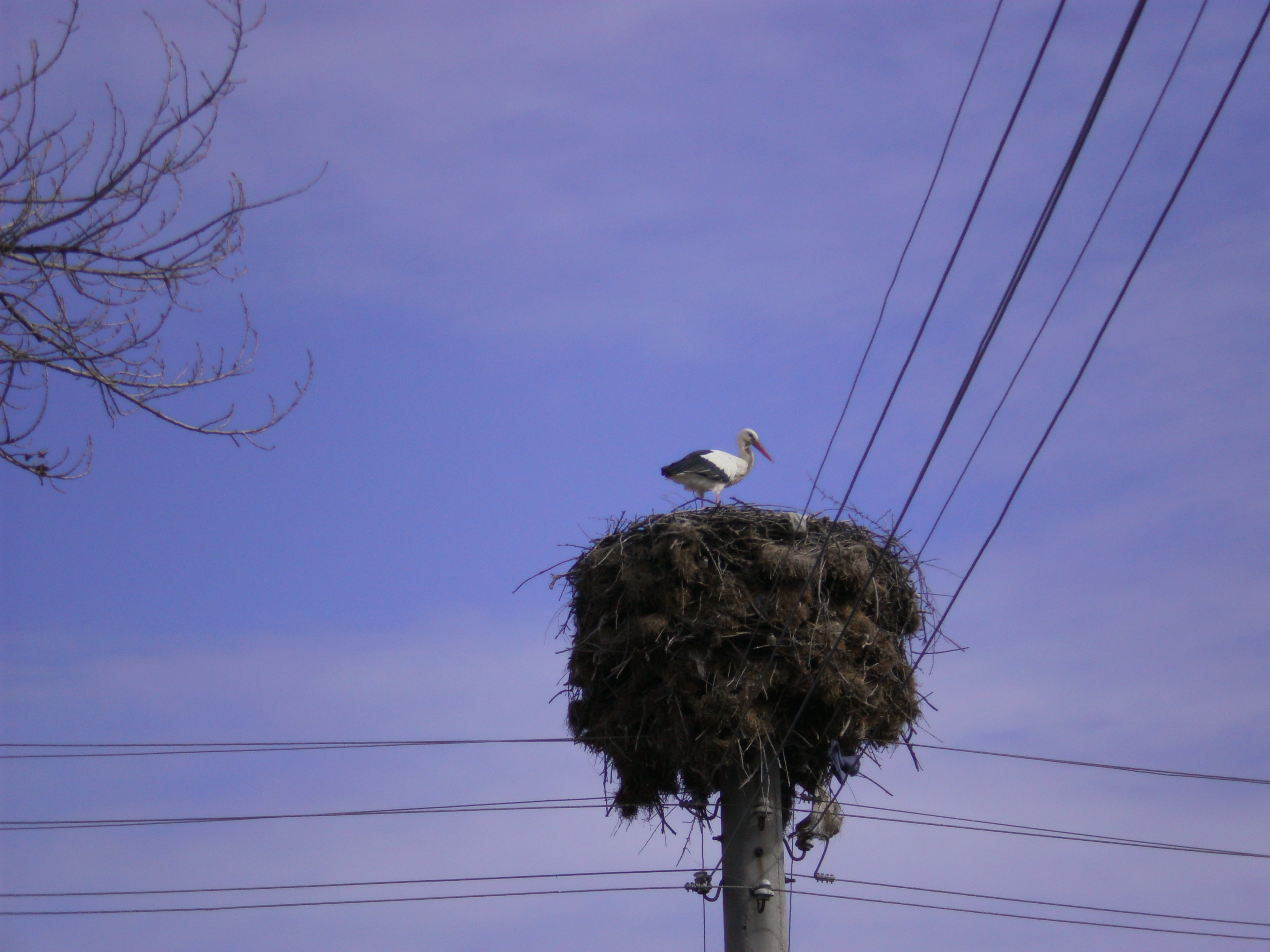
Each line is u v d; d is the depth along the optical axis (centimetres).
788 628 1297
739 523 1430
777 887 1298
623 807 1434
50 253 753
